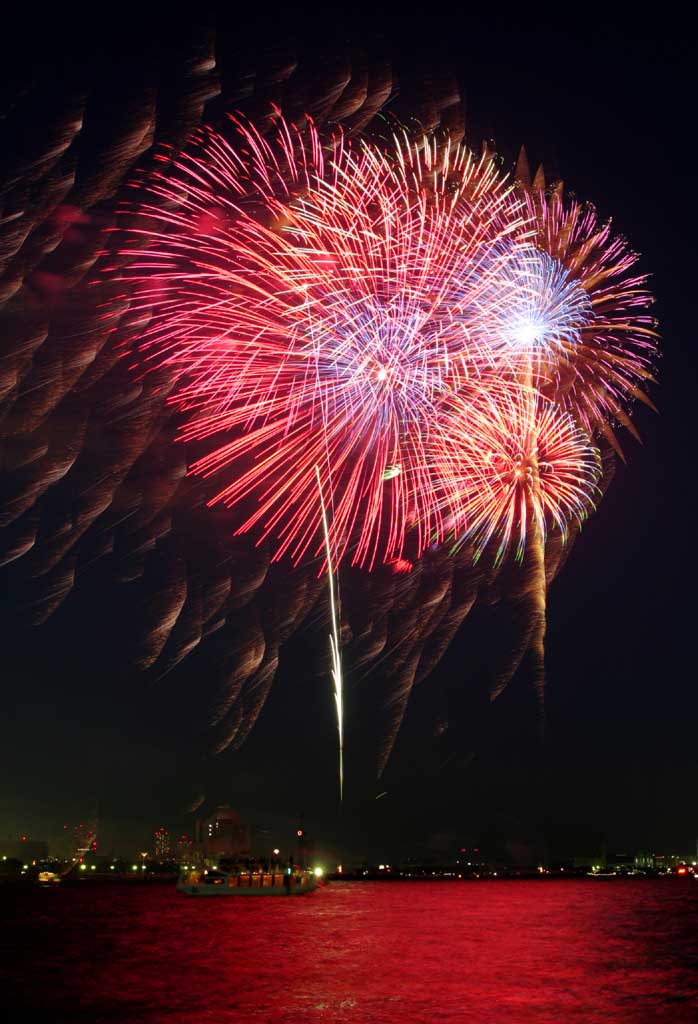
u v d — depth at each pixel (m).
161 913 130.75
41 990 57.31
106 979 61.81
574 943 83.50
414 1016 47.81
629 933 94.06
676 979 59.84
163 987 57.84
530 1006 50.28
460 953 75.56
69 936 94.50
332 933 94.38
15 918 123.44
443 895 194.00
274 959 71.88
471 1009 49.47
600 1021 46.53
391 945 82.00
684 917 118.25
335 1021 46.41
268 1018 47.34
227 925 106.75
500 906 146.62
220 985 58.25
